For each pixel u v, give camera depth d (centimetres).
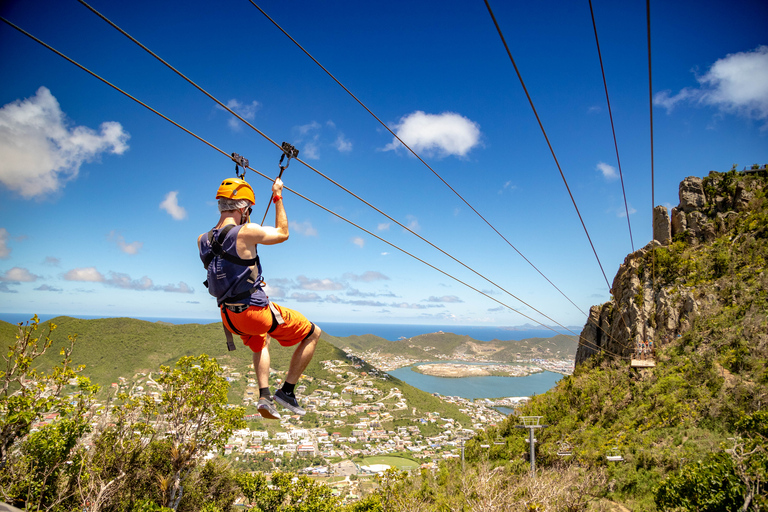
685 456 2259
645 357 4025
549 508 1240
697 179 5316
